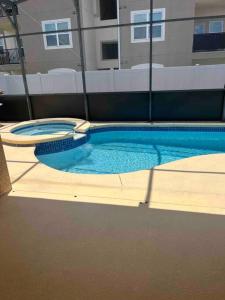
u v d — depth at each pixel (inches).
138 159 195.0
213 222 81.9
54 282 58.7
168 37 419.2
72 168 180.1
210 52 433.7
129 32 427.2
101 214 88.7
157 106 265.0
